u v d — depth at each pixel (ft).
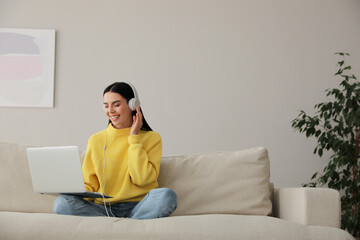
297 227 5.98
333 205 6.36
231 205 7.38
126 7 13.99
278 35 14.16
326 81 14.07
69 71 13.69
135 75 13.82
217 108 13.84
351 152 12.23
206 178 7.56
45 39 13.65
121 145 7.62
